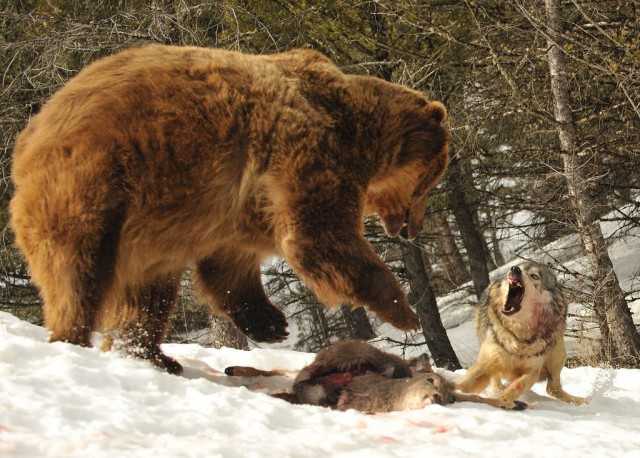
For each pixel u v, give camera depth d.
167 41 15.07
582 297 14.63
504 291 7.65
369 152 7.43
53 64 14.77
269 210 6.90
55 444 3.92
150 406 4.91
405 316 7.02
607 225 23.88
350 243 6.92
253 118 6.79
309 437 4.74
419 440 5.10
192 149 6.54
